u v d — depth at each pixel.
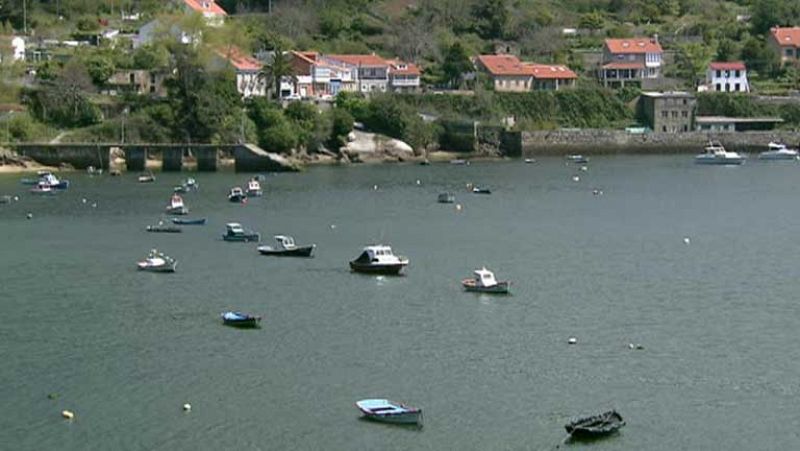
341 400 197.25
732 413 193.25
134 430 185.25
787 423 189.25
